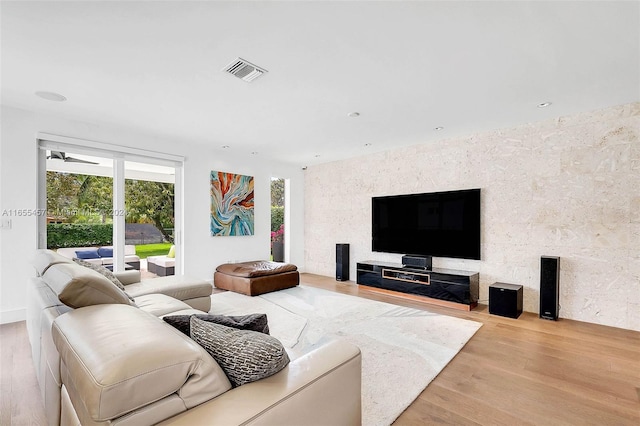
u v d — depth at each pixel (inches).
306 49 87.1
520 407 73.9
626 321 126.2
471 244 166.4
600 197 132.4
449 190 177.3
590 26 76.2
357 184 224.8
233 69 98.4
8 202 131.8
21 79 105.2
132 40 82.3
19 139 134.0
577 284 137.3
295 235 258.2
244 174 224.1
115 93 116.6
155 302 102.4
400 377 86.8
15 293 132.6
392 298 174.9
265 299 169.5
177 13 71.5
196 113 138.0
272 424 37.8
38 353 72.0
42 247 141.9
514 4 68.9
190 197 194.4
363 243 220.8
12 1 66.5
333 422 48.3
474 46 85.6
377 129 161.5
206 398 38.5
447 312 148.6
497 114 139.0
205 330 47.0
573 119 138.6
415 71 99.8
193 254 195.9
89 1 67.2
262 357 42.1
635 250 125.0
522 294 149.4
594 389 81.7
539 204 147.5
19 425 66.9
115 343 37.4
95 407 30.9
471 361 97.4
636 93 116.4
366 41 83.4
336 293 185.3
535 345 109.7
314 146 196.9
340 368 49.5
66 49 86.6
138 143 171.2
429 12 71.7
